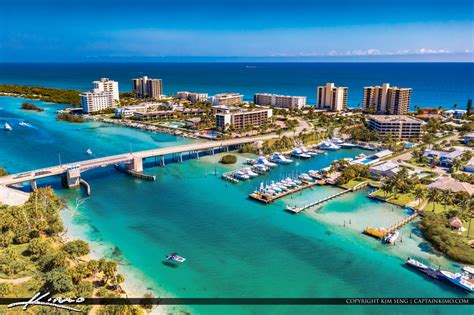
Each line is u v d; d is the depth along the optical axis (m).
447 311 87.75
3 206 129.12
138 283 96.56
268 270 103.88
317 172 188.12
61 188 167.88
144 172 193.12
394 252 112.88
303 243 118.56
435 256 110.38
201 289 94.94
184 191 165.75
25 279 92.38
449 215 130.25
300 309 88.00
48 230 119.50
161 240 120.12
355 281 99.12
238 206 149.00
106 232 124.94
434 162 198.88
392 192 155.25
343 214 140.75
